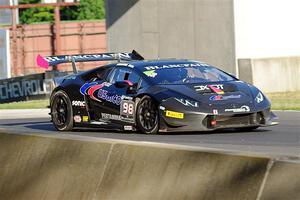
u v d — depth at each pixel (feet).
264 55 246.47
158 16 268.00
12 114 190.39
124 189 59.93
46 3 518.37
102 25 533.55
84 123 114.62
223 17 249.75
